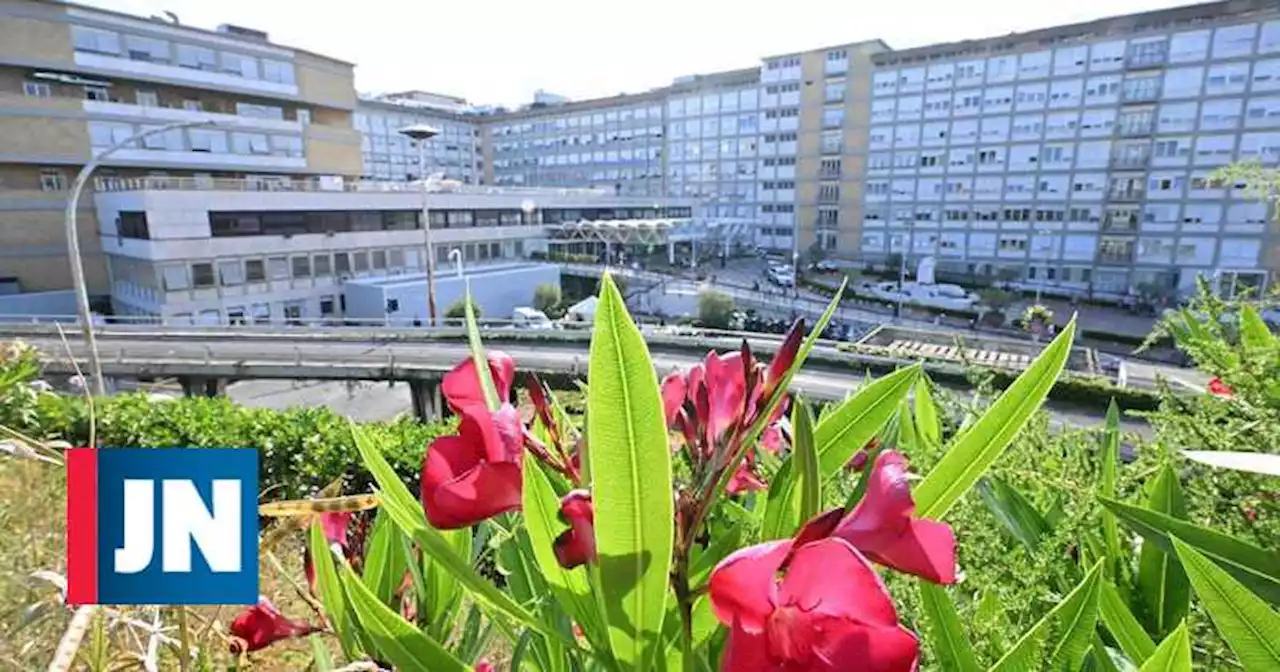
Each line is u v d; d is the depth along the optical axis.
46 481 1.80
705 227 46.03
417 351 15.99
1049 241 34.25
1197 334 1.73
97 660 1.23
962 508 1.29
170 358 14.80
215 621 1.49
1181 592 1.27
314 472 5.27
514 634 1.17
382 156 53.25
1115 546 1.37
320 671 1.21
